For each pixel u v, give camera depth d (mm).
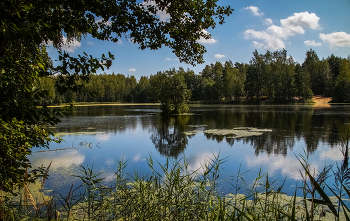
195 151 8688
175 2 3590
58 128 14875
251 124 15945
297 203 4039
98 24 3203
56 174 5938
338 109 27938
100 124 16984
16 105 2275
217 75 63312
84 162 7199
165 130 14008
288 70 47688
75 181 5371
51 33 2229
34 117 2387
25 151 2557
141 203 3117
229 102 52719
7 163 2420
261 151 8500
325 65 54750
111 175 5863
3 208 2275
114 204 3408
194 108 35344
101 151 8758
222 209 2490
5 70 2318
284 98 46531
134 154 8273
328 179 5328
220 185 5027
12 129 2236
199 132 13086
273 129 13570
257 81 48844
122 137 11789
